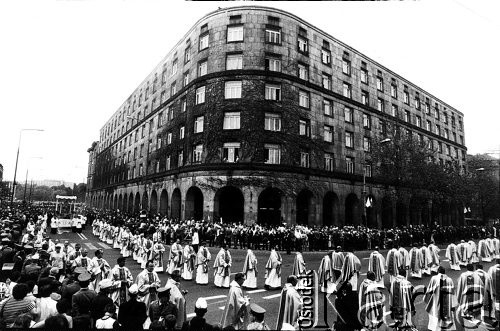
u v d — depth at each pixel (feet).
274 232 81.76
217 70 107.65
